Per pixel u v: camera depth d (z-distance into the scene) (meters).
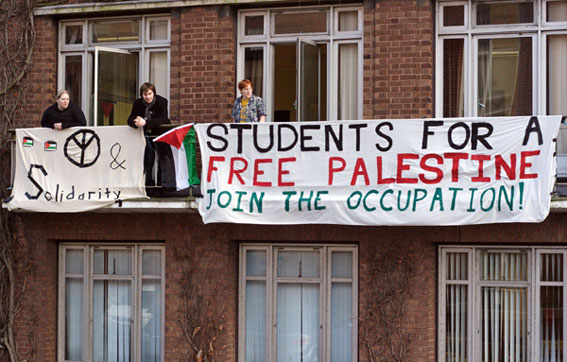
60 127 15.39
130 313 16.42
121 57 16.41
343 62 15.69
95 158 15.34
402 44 15.07
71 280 16.75
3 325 16.59
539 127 13.55
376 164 14.14
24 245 16.56
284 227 15.43
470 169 13.79
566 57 14.91
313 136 14.38
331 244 15.49
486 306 14.94
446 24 15.27
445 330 15.05
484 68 15.17
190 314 15.70
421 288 14.81
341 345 15.44
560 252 14.61
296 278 15.66
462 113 15.17
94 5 16.42
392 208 14.02
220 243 15.63
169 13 16.42
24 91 16.69
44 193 15.52
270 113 15.97
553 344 14.64
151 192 15.28
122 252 16.48
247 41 16.05
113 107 16.28
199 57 15.97
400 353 14.82
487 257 14.94
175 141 14.88
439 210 13.86
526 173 13.57
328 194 14.30
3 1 16.77
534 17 15.00
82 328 16.64
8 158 16.62
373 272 14.96
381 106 15.13
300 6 15.80
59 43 16.86
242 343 15.82
